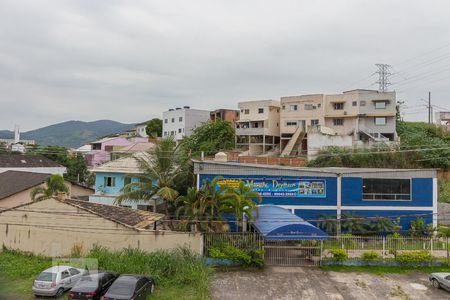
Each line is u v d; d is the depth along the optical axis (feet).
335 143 185.57
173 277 71.41
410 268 81.76
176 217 92.32
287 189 105.50
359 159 171.42
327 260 82.33
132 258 73.67
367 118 206.80
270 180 105.19
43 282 63.05
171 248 80.53
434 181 106.73
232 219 99.45
